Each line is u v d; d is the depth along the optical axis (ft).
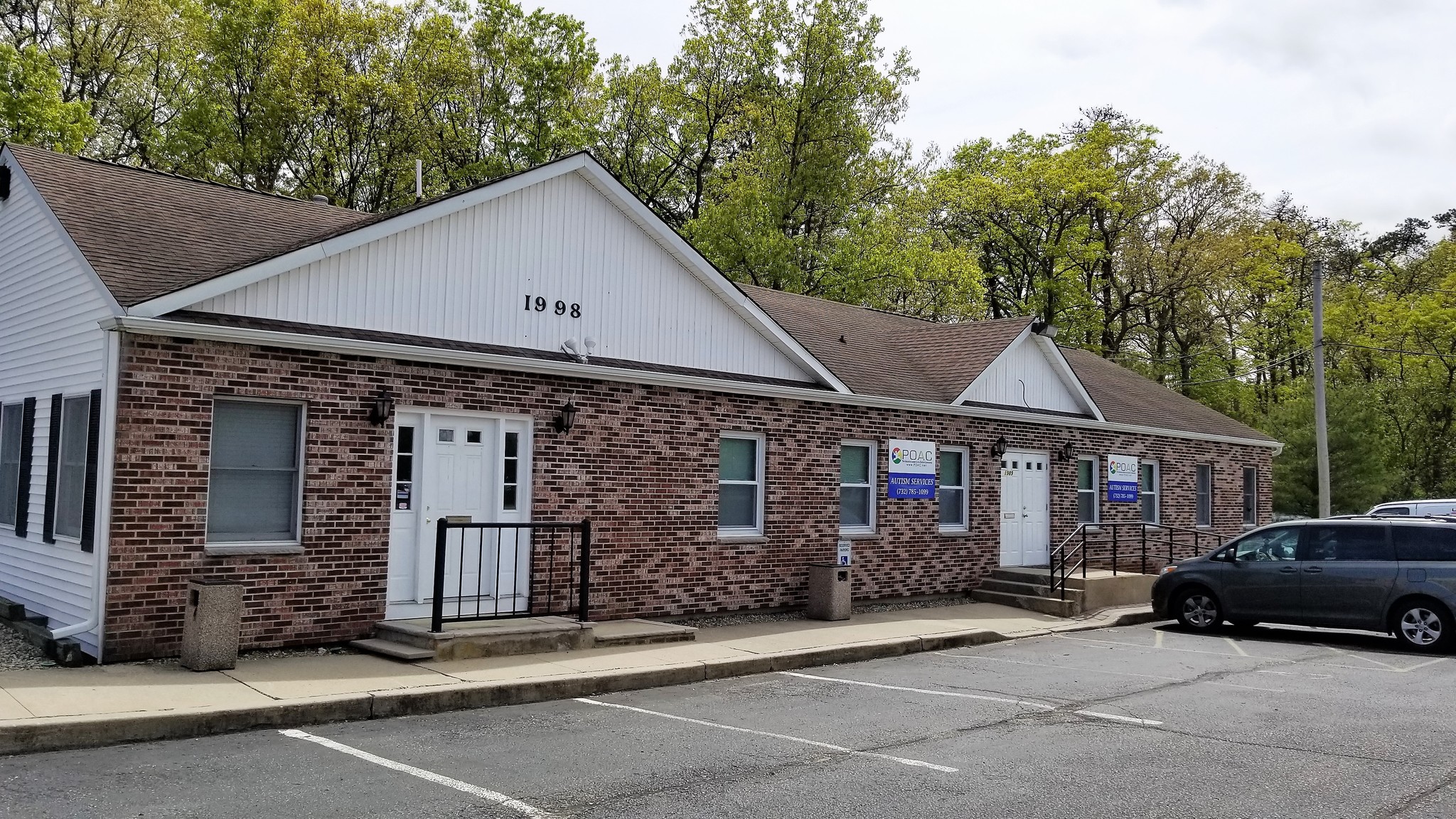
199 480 34.68
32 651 35.24
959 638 47.78
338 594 37.65
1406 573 47.55
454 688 31.17
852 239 122.21
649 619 47.24
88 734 25.25
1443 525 47.98
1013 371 67.56
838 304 79.77
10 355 43.83
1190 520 81.10
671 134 138.31
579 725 29.45
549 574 43.65
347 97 111.14
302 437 37.22
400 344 39.22
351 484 38.11
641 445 47.26
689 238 121.08
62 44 104.68
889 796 22.77
